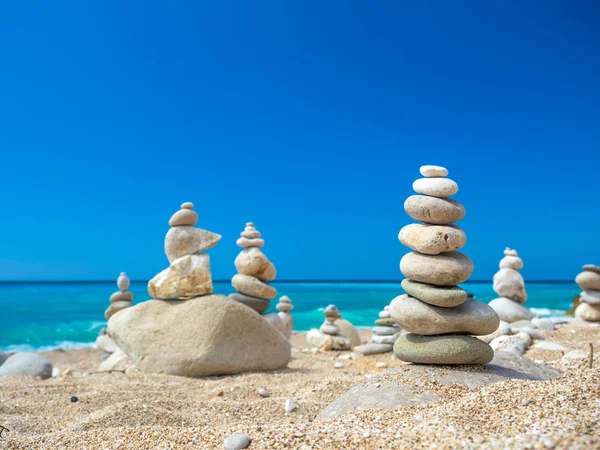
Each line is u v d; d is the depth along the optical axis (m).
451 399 4.32
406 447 2.95
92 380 7.98
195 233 9.54
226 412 5.30
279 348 9.10
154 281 9.28
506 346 8.44
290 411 5.31
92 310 26.11
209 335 8.45
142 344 8.70
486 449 2.67
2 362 10.95
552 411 3.19
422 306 5.34
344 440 3.21
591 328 11.22
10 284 58.41
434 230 5.38
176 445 3.55
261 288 11.05
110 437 3.91
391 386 4.91
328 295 38.75
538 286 62.62
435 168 5.58
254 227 11.73
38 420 5.30
